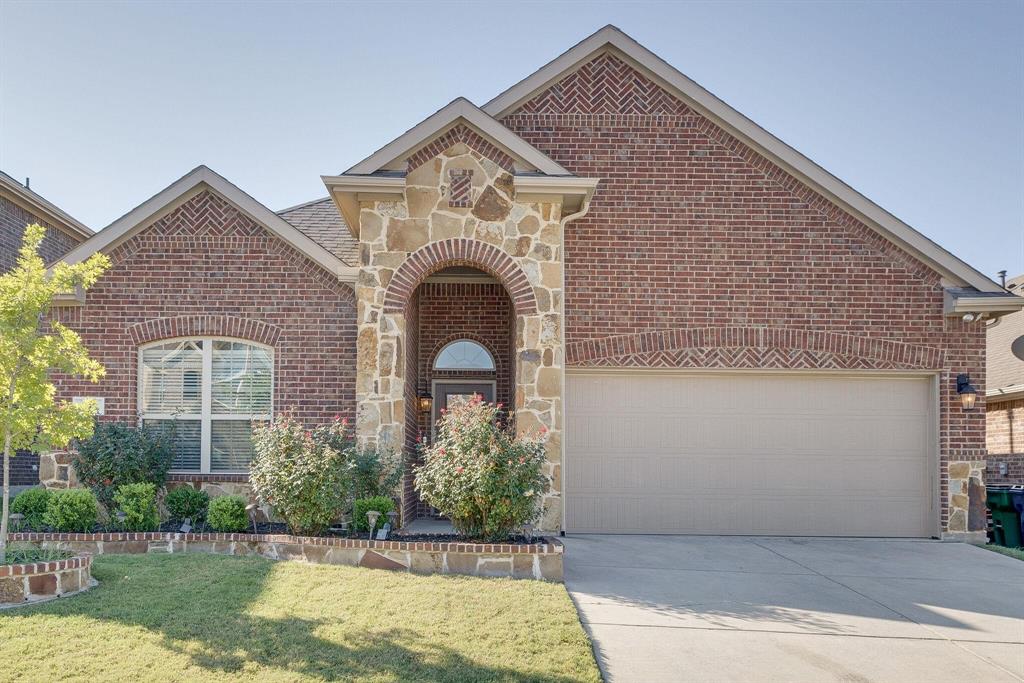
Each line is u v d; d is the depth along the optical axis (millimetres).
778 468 13844
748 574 10586
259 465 11102
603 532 13625
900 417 13992
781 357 13812
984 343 13883
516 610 8188
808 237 13969
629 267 13852
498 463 10289
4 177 16922
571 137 14133
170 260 13820
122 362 13656
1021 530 13469
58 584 8391
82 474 12680
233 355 13898
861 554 12203
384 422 12414
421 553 9953
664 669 6977
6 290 8992
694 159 14070
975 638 8086
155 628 7406
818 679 6855
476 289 16156
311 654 6883
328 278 13820
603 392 13844
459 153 12867
